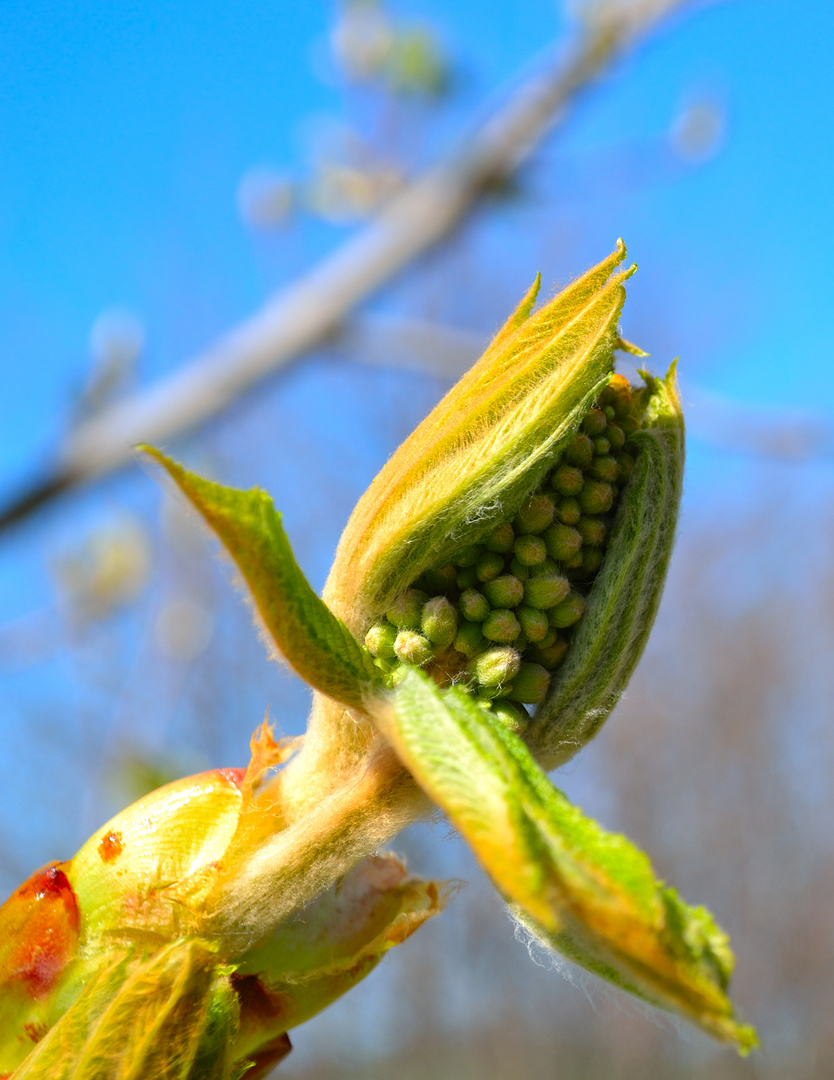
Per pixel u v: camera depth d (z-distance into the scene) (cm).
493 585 19
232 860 19
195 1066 19
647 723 146
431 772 18
